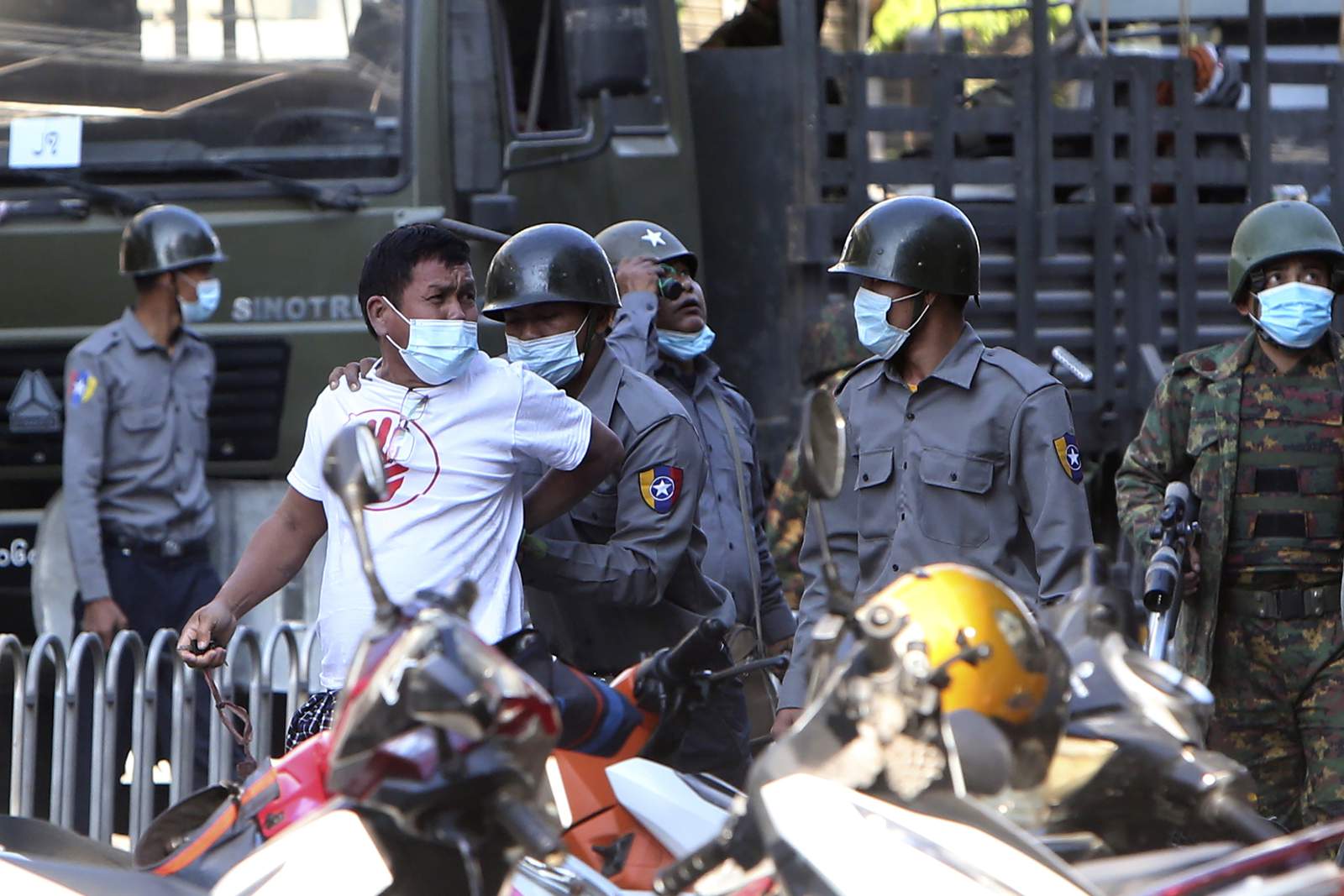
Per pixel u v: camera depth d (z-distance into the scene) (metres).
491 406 14.95
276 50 25.53
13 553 25.02
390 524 14.58
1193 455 20.53
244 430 24.92
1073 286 28.84
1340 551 20.16
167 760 24.02
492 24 25.98
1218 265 29.91
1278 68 30.36
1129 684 10.90
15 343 25.22
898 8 29.84
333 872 9.86
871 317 16.47
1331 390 20.34
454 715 8.80
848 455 16.98
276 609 23.98
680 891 9.70
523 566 16.11
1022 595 15.97
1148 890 9.03
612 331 20.52
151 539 24.23
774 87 27.78
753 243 27.88
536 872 11.05
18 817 13.18
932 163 28.12
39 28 25.77
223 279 25.06
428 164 25.12
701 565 18.27
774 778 9.36
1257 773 20.52
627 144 27.19
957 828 9.02
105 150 25.45
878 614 9.32
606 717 11.77
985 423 16.14
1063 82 28.72
